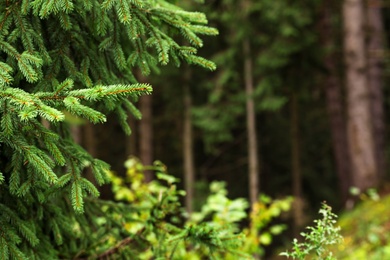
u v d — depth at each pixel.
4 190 2.29
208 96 12.33
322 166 17.64
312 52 11.08
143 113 12.89
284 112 14.97
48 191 2.15
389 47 14.93
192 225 2.58
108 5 1.98
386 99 16.58
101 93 1.76
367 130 10.17
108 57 2.52
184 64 11.57
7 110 1.79
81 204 1.98
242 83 11.55
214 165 15.60
